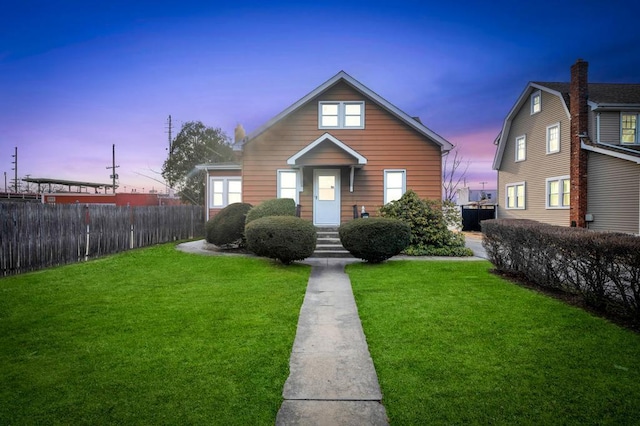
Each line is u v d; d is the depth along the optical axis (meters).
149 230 14.20
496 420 2.62
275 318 5.05
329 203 14.24
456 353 3.80
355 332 4.60
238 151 14.46
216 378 3.27
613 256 4.93
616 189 16.11
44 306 5.62
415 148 14.21
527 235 7.03
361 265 9.60
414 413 2.73
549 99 19.84
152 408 2.77
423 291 6.54
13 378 3.24
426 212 12.23
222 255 11.20
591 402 2.83
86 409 2.75
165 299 6.06
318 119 14.39
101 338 4.23
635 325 4.59
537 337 4.21
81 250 10.23
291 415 2.76
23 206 8.39
